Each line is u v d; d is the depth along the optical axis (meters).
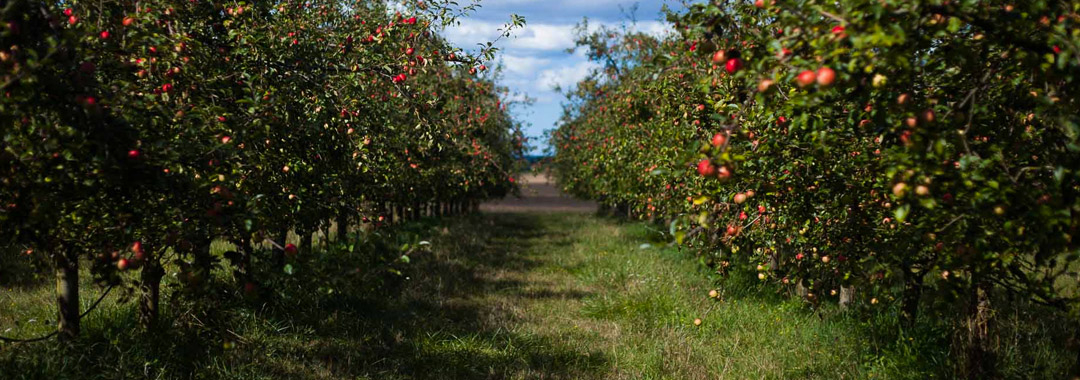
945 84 3.09
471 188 17.70
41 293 6.55
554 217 30.92
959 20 2.28
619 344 6.60
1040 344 5.52
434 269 10.70
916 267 3.69
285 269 3.24
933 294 3.06
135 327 5.25
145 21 3.54
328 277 3.54
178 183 3.16
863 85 2.52
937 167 2.53
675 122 6.42
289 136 5.14
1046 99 2.43
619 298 8.59
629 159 10.16
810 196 4.10
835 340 6.12
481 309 8.30
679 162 2.79
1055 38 2.27
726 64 2.63
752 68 2.41
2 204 3.02
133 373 4.54
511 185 23.97
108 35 3.37
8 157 2.71
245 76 4.62
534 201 49.88
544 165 24.34
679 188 6.94
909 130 2.55
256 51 4.80
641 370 5.81
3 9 2.51
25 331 5.29
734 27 2.76
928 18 2.33
